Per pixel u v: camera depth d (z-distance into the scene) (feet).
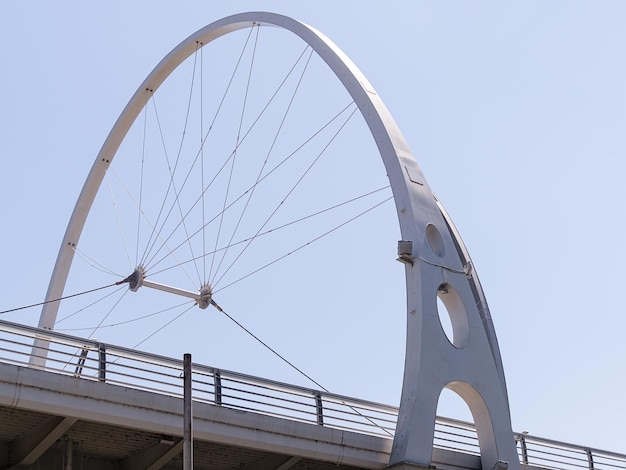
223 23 144.15
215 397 95.76
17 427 92.89
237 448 100.73
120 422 90.07
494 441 110.63
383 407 108.68
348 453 102.42
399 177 115.34
